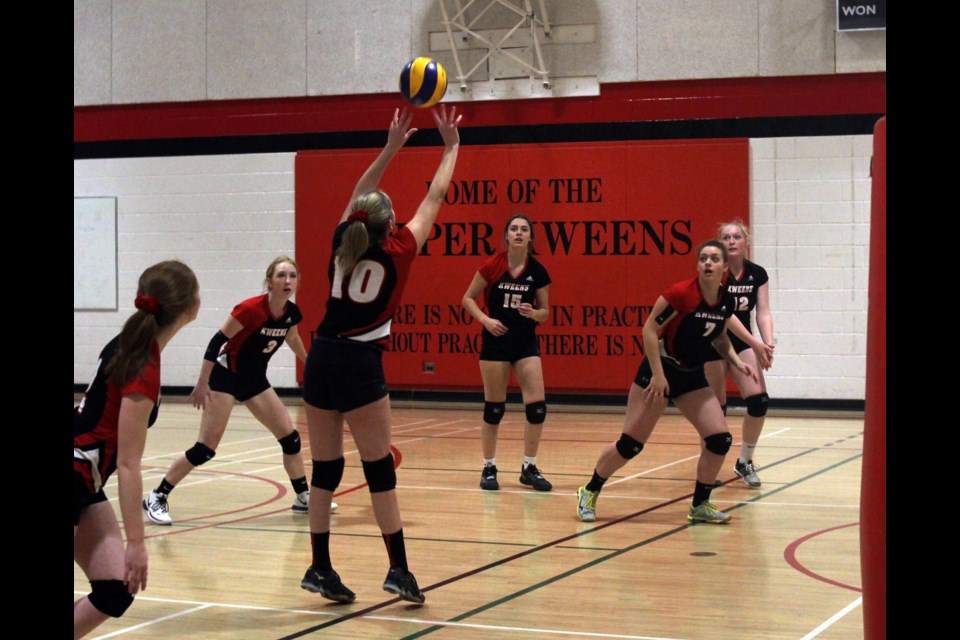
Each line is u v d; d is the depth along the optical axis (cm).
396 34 1481
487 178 1448
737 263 789
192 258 1564
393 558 470
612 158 1408
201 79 1551
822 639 412
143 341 335
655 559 566
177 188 1566
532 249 803
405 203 1475
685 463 942
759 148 1370
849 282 1348
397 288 458
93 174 1598
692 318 630
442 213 1462
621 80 1408
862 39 1334
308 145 1516
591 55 1417
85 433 339
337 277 457
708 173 1380
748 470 810
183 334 1565
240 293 1548
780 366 1372
